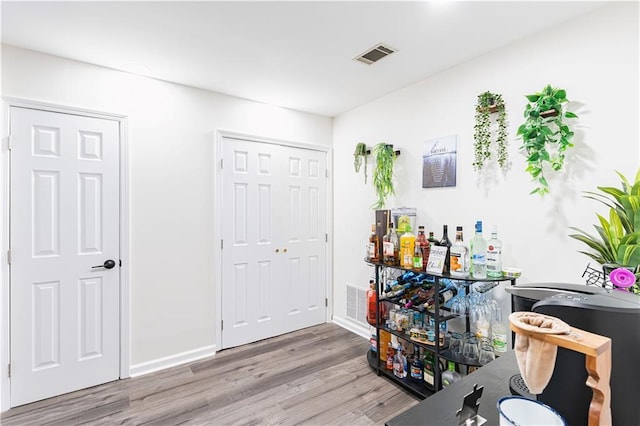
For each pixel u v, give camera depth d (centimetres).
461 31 182
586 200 161
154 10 163
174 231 254
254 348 284
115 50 204
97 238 224
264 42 195
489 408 81
